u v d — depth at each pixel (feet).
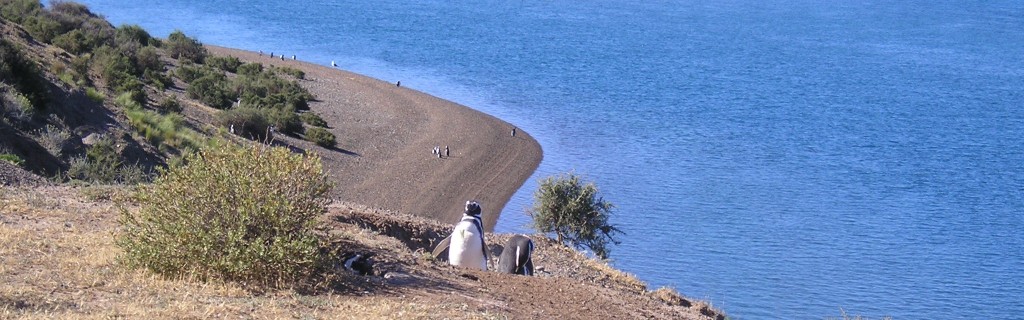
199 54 375.25
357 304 51.06
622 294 68.44
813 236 236.22
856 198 280.10
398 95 375.86
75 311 44.47
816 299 186.39
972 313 184.44
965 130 395.75
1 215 65.92
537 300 58.70
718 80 514.68
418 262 64.75
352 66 500.74
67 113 166.61
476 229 70.38
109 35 335.06
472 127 326.44
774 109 431.02
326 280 54.70
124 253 55.16
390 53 566.36
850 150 348.79
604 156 315.37
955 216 263.70
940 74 562.66
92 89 196.13
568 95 442.09
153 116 200.85
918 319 177.88
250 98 300.81
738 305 179.73
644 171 297.53
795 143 357.41
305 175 56.39
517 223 223.71
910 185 298.76
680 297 77.15
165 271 54.03
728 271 202.80
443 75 487.20
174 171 55.36
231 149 57.36
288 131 267.80
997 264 219.00
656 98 447.01
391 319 48.11
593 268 87.51
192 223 54.08
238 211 54.13
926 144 364.58
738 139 358.84
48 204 71.97
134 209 73.46
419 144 290.35
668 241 223.30
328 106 333.21
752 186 287.07
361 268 60.49
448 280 60.80
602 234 167.53
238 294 51.37
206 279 53.83
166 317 44.39
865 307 184.44
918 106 451.53
